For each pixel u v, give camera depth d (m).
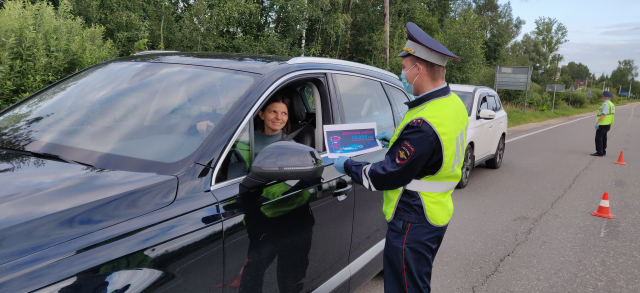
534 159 10.33
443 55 1.95
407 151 1.89
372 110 2.99
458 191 6.84
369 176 2.01
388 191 2.11
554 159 10.45
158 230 1.43
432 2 31.30
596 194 6.93
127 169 1.66
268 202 1.87
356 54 23.45
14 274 1.12
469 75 19.50
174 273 1.43
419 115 1.92
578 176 8.36
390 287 2.15
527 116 24.95
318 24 18.25
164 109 2.02
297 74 2.32
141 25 13.09
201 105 1.99
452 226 5.12
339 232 2.44
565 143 13.96
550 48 59.62
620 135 18.36
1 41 6.40
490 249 4.45
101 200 1.41
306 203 2.12
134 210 1.43
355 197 2.58
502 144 8.99
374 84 3.12
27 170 1.59
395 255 2.09
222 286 1.64
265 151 1.76
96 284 1.23
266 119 2.44
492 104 8.45
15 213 1.28
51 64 6.90
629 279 3.85
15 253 1.16
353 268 2.62
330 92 2.58
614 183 7.83
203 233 1.55
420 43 1.97
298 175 1.73
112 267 1.28
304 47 18.22
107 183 1.51
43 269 1.16
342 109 2.64
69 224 1.29
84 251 1.25
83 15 12.74
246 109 1.94
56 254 1.21
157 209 1.48
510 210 5.85
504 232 4.96
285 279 2.00
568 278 3.84
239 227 1.70
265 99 2.04
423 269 2.10
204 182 1.67
